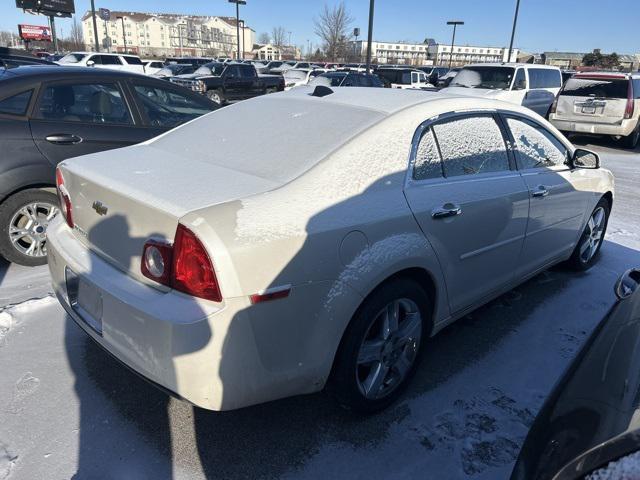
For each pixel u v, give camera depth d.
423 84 22.27
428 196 2.54
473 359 3.11
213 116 3.25
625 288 1.97
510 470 2.28
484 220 2.86
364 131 2.48
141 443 2.35
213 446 2.35
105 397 2.63
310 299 2.06
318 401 2.68
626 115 11.14
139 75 4.72
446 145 2.78
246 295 1.89
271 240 1.94
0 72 4.19
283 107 3.03
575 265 4.39
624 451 1.17
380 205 2.31
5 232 3.93
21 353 2.97
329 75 18.19
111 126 4.38
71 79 4.24
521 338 3.36
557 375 2.98
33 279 3.88
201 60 30.05
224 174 2.36
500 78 12.33
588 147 12.20
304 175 2.25
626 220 6.15
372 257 2.23
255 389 2.01
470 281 2.94
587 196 4.00
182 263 1.91
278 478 2.20
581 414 1.38
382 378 2.53
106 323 2.14
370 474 2.23
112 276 2.18
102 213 2.28
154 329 1.92
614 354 1.52
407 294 2.48
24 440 2.34
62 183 2.66
